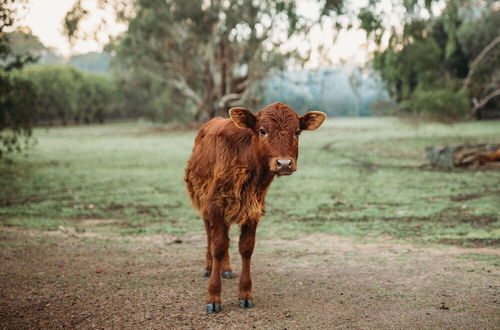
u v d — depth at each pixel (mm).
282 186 13078
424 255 6191
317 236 7633
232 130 4559
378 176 14484
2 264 5734
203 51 42719
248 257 4453
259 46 39031
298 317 4121
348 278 5230
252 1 36469
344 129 40500
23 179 14539
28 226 8242
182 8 37125
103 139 32656
